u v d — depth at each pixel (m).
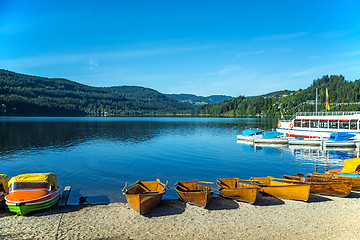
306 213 19.17
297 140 60.81
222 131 103.75
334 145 57.53
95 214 19.22
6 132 94.00
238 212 19.38
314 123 68.06
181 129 115.25
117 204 21.39
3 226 17.14
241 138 67.88
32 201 18.89
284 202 21.34
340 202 21.33
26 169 36.06
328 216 18.62
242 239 15.44
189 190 22.53
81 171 34.44
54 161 41.47
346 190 22.11
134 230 16.64
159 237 15.73
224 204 20.94
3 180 21.41
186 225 17.30
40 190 19.98
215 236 15.82
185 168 36.28
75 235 15.98
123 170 35.06
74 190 25.78
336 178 24.23
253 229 16.70
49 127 121.75
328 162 41.47
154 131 103.12
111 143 64.62
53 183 21.38
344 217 18.42
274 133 64.06
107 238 15.62
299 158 44.97
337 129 62.31
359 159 25.98
